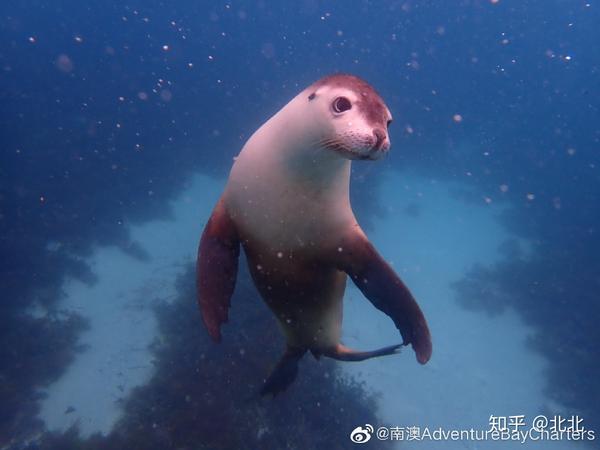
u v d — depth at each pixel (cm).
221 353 885
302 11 7256
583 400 1095
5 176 1578
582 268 1658
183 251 1434
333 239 287
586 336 1287
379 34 6575
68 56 3528
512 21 7288
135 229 1495
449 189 2350
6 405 847
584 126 4162
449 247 1783
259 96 2970
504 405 1081
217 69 3591
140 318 1116
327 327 350
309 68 3944
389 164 2505
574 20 7094
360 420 887
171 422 764
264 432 771
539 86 5619
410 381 1104
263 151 274
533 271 1588
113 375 952
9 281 1129
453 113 3769
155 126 2334
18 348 954
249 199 277
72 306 1131
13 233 1298
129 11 5847
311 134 248
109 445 751
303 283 306
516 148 3247
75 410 868
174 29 5128
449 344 1265
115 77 3108
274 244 283
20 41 3850
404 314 303
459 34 7156
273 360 864
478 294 1445
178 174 1886
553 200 2403
